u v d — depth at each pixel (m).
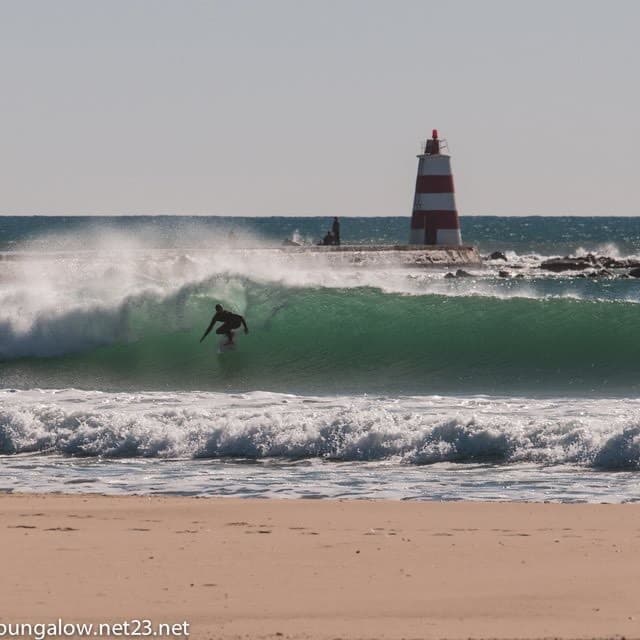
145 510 49.97
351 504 51.62
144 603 33.62
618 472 59.88
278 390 91.56
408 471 61.12
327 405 76.25
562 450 63.22
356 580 36.59
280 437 66.69
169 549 41.38
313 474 60.59
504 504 51.53
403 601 33.91
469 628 30.62
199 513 49.25
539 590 35.22
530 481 57.88
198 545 42.19
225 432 67.44
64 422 70.38
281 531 44.94
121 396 82.06
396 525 46.28
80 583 36.09
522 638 29.50
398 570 38.03
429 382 94.06
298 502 52.22
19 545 42.09
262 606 33.31
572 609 32.91
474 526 46.06
